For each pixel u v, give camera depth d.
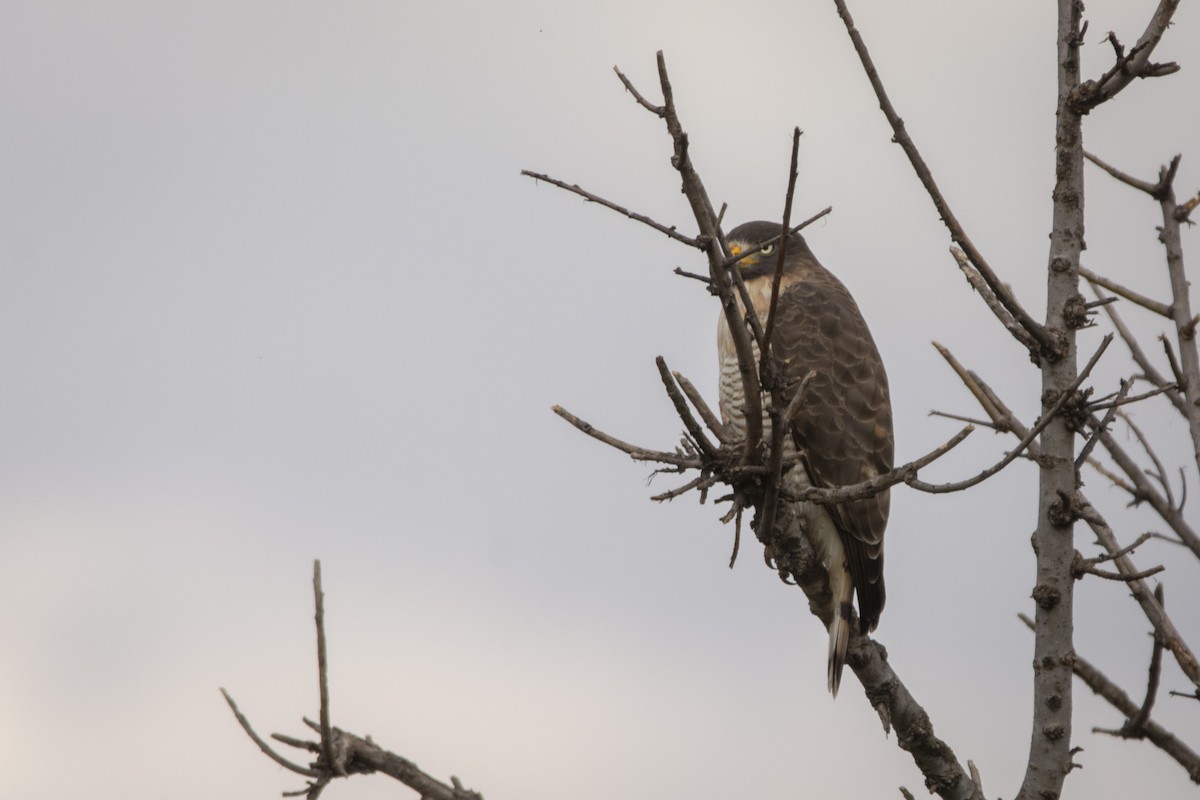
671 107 6.54
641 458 8.35
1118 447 8.96
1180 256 9.35
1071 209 8.43
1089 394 8.29
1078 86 8.40
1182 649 8.16
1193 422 8.77
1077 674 8.55
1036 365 8.47
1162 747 8.21
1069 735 8.29
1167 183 9.44
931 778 10.50
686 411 8.13
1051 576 8.30
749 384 7.88
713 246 6.91
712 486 8.41
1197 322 9.09
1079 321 8.35
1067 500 8.20
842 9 8.16
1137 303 9.38
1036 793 8.30
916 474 7.73
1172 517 8.70
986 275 8.18
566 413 8.38
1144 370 9.32
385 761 6.48
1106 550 8.63
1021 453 7.66
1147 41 8.08
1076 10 8.47
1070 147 8.44
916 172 8.20
